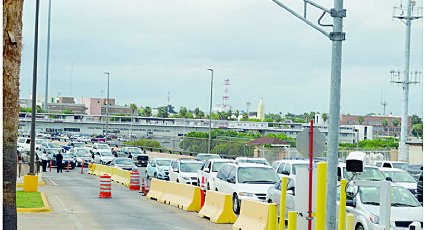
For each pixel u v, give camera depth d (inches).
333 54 528.7
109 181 998.4
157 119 6043.3
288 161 975.6
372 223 544.4
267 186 800.3
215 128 5009.8
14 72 443.8
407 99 2190.0
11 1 440.8
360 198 577.9
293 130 5142.7
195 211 820.0
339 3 527.8
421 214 565.0
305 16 542.6
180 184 883.4
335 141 520.7
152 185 1019.9
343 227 478.0
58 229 606.2
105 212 780.0
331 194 515.8
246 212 640.4
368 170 864.9
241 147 2146.9
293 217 481.4
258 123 5226.4
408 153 1985.7
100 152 2103.8
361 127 5880.9
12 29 442.6
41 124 6043.3
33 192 965.2
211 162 1008.9
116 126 5679.1
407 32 2199.8
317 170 490.0
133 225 662.5
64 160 1979.6
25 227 608.4
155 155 2659.9
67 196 992.2
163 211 812.0
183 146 2576.3
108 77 3184.1
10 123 438.9
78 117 7022.6
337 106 524.1
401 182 933.2
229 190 823.7
